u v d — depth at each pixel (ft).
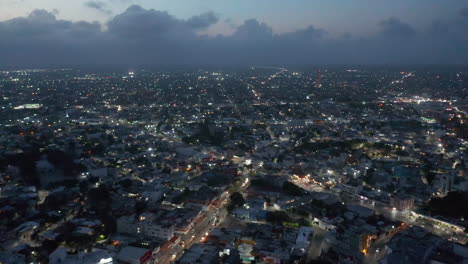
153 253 653.71
